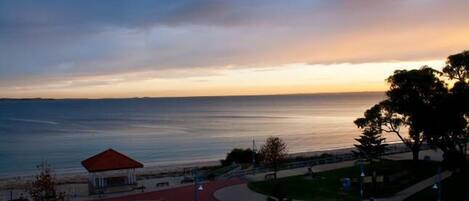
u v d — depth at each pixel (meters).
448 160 56.56
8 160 125.62
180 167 103.12
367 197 47.69
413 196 46.84
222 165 87.12
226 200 47.88
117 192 55.84
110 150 60.97
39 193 38.56
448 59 57.25
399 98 61.72
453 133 55.97
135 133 195.25
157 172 93.38
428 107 57.75
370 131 67.19
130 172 64.25
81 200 51.94
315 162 70.94
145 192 54.00
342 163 68.56
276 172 61.16
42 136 187.00
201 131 199.38
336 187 52.50
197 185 48.44
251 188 53.31
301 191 50.62
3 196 69.12
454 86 54.06
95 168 57.16
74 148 149.38
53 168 110.69
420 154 75.81
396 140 148.00
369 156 63.12
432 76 60.22
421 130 59.53
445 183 51.28
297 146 145.88
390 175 55.09
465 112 52.53
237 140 164.00
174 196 50.88
